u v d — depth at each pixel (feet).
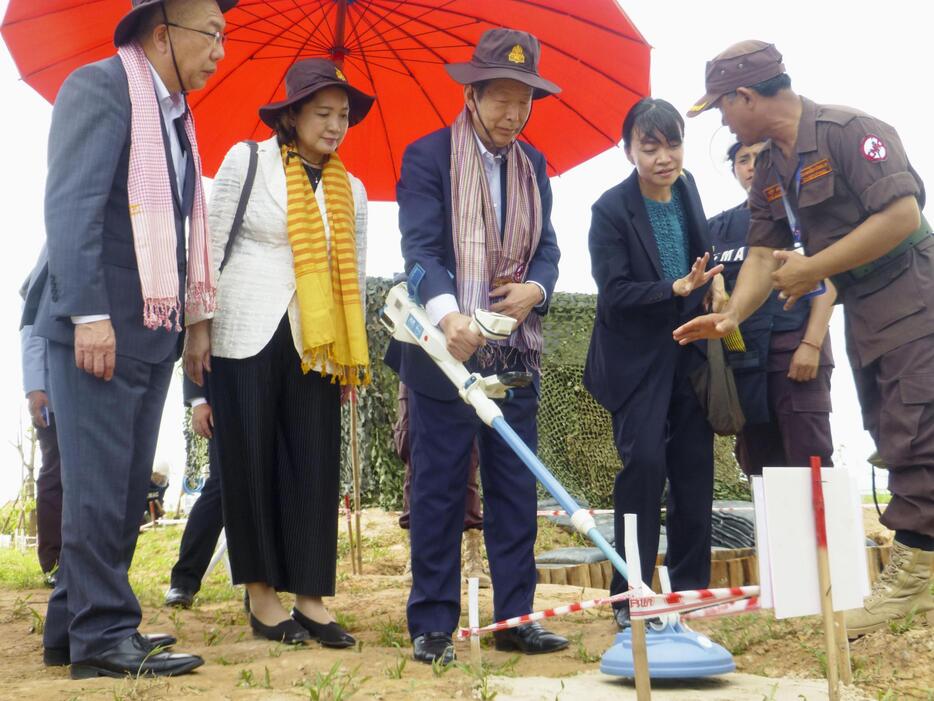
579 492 32.30
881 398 10.84
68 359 9.34
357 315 11.41
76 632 9.22
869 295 10.61
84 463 9.27
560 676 9.33
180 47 9.86
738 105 11.02
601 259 12.03
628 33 12.64
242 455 11.25
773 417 13.29
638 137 11.90
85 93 9.36
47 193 9.27
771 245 11.81
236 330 11.09
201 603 16.14
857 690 8.25
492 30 11.07
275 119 11.58
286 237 11.30
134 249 9.62
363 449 30.37
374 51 14.14
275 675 9.20
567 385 33.01
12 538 35.19
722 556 21.56
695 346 12.11
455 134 11.20
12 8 12.45
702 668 8.62
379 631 12.46
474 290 10.74
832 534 7.26
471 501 18.51
